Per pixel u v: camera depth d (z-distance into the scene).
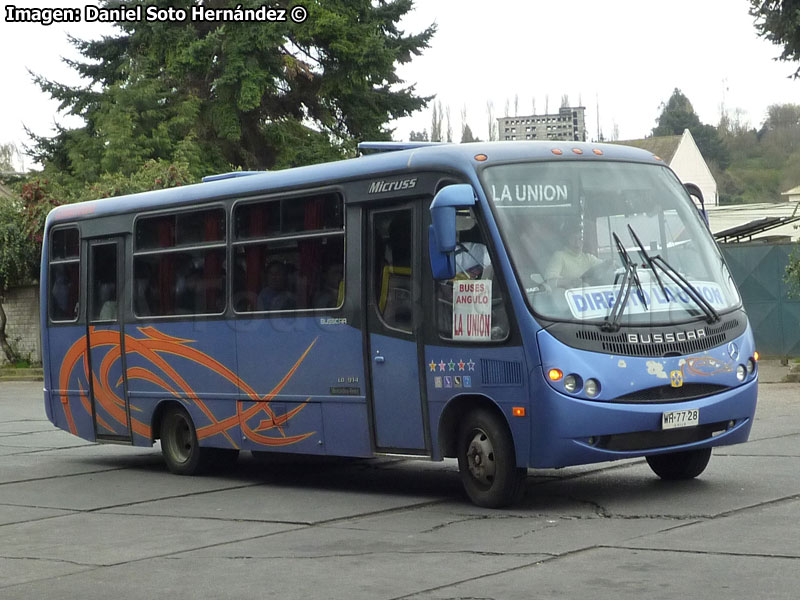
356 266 11.10
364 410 11.02
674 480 10.81
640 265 9.89
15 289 35.53
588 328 9.40
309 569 7.56
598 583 6.71
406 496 10.92
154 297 13.75
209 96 44.62
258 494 11.56
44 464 14.82
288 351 11.90
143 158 41.41
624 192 10.20
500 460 9.69
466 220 9.96
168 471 13.91
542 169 10.01
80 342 14.85
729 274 10.41
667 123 113.25
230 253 12.70
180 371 13.36
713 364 9.77
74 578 7.68
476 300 9.83
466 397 9.99
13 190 45.34
